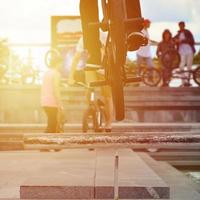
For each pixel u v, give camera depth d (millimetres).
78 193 4527
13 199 4758
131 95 16078
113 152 8289
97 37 4191
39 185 4527
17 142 10562
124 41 3572
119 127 10695
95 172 5441
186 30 16219
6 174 6727
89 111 8578
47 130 9773
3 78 16547
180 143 3387
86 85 8281
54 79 9617
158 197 4508
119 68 3662
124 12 3736
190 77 16297
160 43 16156
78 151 8977
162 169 7637
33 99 16438
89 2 4109
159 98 16031
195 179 8406
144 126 10664
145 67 16297
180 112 16125
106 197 4512
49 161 7207
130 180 4832
